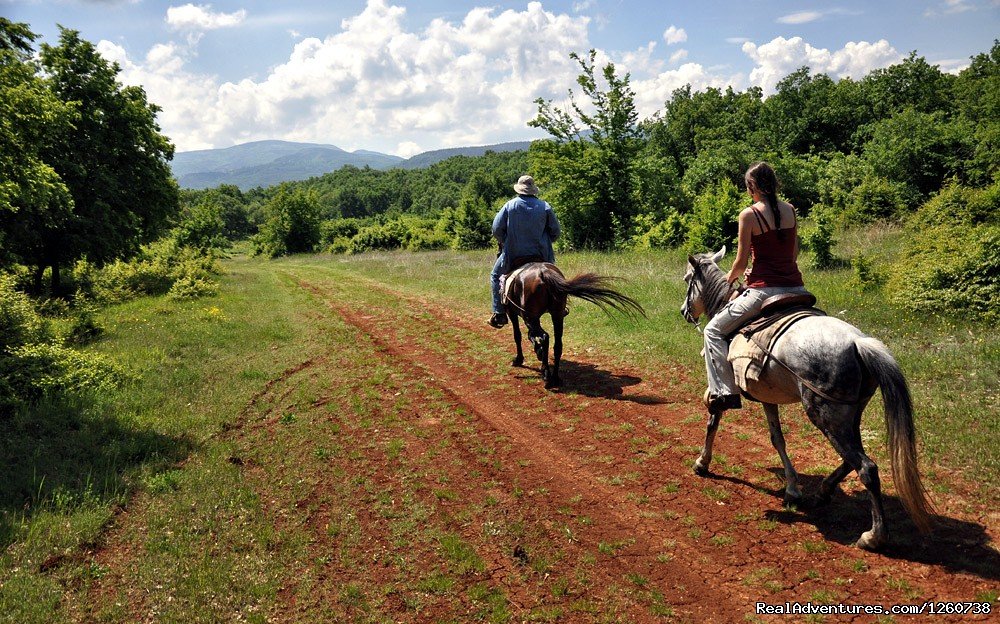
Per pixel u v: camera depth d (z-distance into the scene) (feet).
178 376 32.50
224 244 330.75
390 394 29.96
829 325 14.08
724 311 16.53
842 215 83.92
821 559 14.06
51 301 59.82
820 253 50.62
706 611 12.86
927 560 13.50
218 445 23.25
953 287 31.94
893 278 36.68
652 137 223.10
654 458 20.30
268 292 77.92
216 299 66.54
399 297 64.95
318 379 32.81
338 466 21.33
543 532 16.37
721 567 14.26
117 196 80.43
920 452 18.21
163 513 17.99
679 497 17.62
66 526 16.94
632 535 15.92
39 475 20.01
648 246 79.71
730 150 130.82
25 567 15.19
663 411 24.45
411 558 15.47
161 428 24.89
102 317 51.39
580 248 96.02
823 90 218.59
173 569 15.14
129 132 82.58
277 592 14.30
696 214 78.79
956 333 28.66
